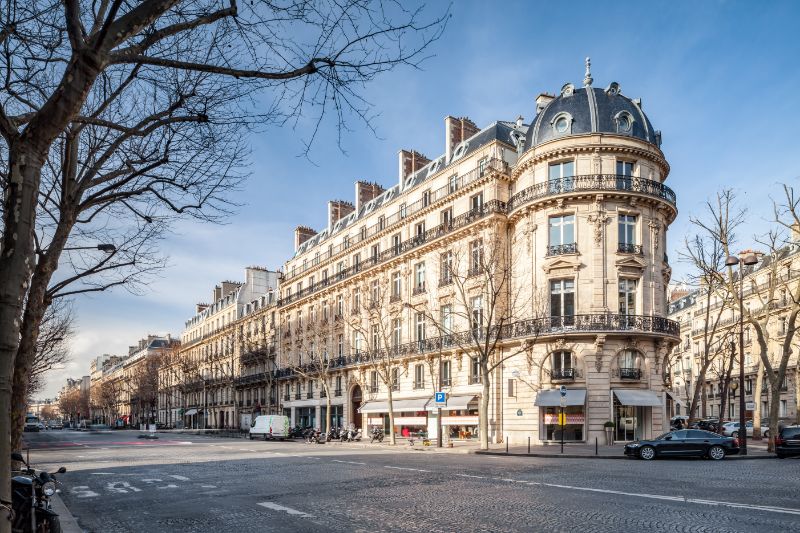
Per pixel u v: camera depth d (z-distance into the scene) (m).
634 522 10.14
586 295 35.28
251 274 87.25
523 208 37.41
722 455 24.77
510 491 14.23
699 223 34.19
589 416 34.09
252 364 77.56
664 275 38.41
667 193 37.62
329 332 58.34
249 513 11.73
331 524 10.39
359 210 58.84
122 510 12.66
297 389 64.31
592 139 36.25
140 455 31.02
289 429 54.97
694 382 74.62
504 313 34.50
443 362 42.75
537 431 35.47
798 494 13.50
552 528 9.72
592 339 34.62
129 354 159.00
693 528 9.58
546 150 37.16
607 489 14.52
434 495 13.70
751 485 15.27
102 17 6.55
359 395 53.31
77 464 24.92
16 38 6.86
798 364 36.84
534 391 35.81
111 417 148.88
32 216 4.55
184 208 9.94
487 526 9.97
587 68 39.44
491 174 39.69
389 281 49.53
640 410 35.44
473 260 40.94
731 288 32.91
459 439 40.75
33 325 9.80
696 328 75.62
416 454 29.84
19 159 4.54
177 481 17.94
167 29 5.50
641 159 37.00
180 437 63.62
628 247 35.91
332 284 57.59
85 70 4.62
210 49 8.34
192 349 104.62
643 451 25.12
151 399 106.94
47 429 131.00
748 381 64.81
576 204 36.06
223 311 90.81
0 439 4.12
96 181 9.80
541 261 36.69
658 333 35.00
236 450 34.88
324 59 5.91
